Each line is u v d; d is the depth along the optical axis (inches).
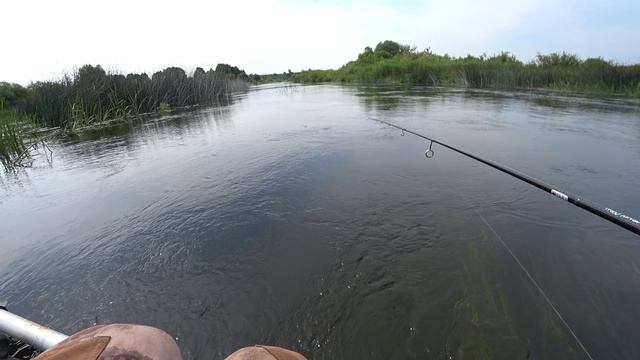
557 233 107.7
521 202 130.0
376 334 72.5
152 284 93.4
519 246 101.2
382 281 88.4
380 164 183.5
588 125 261.7
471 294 82.1
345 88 985.5
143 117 460.4
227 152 231.5
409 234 110.3
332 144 236.4
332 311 79.4
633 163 169.6
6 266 107.3
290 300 83.9
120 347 30.3
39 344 58.7
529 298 80.4
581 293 81.5
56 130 362.9
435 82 862.5
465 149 205.8
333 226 118.1
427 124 295.9
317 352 69.5
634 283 84.3
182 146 262.1
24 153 251.8
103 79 462.9
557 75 585.9
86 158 241.9
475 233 109.0
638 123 260.5
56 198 164.4
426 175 163.0
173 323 78.8
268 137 276.1
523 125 273.9
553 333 70.6
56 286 95.6
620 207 124.0
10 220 142.0
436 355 67.1
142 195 159.6
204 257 104.9
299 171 179.0
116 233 123.6
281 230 117.6
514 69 679.1
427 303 80.0
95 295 90.7
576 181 149.3
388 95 617.6
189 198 151.6
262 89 1251.2
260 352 31.6
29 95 430.3
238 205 140.4
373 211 127.3
